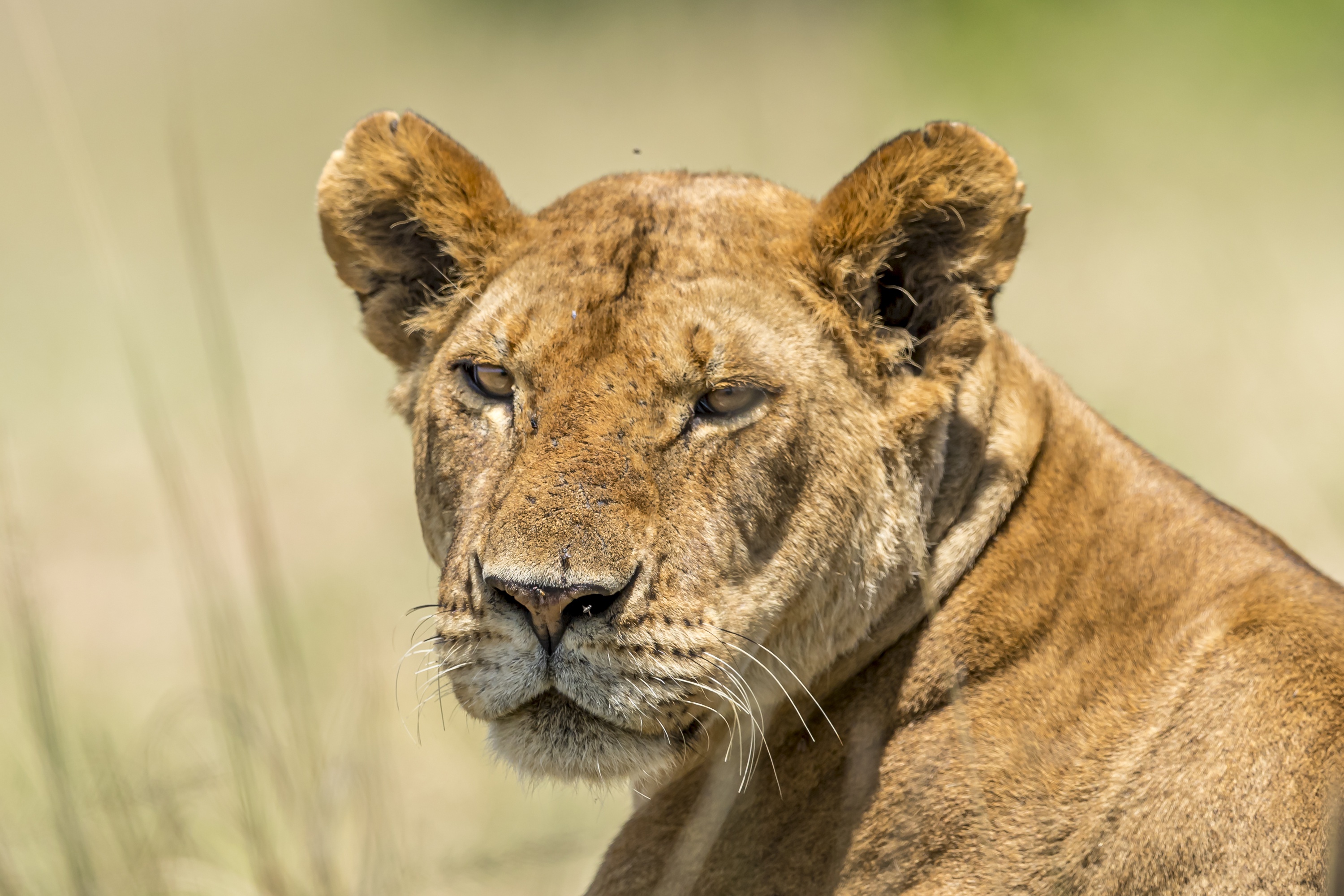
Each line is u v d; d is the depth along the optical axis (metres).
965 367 6.61
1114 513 6.64
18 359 21.73
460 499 6.62
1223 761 6.01
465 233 7.01
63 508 17.27
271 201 29.33
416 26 40.53
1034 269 22.89
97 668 13.26
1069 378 18.92
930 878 6.23
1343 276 21.83
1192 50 31.27
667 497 6.23
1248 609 6.32
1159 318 20.42
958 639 6.44
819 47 33.56
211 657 11.74
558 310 6.46
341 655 12.14
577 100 32.53
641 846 6.75
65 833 8.29
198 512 14.55
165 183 31.42
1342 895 5.72
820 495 6.42
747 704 6.38
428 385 6.93
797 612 6.48
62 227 28.98
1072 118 29.00
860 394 6.53
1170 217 24.31
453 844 9.84
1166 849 5.99
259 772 9.75
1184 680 6.21
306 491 17.17
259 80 38.81
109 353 21.75
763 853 6.50
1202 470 16.08
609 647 6.02
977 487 6.59
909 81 31.39
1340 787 5.84
